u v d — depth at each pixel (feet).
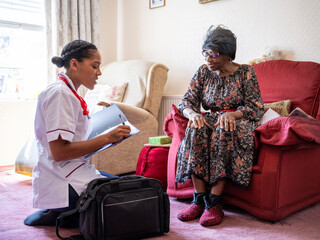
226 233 5.55
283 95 7.86
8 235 5.37
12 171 10.75
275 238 5.34
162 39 12.78
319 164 7.12
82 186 5.25
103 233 4.75
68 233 5.48
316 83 7.54
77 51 5.25
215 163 6.13
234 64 6.86
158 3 12.80
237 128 6.20
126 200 4.90
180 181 6.46
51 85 5.15
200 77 7.20
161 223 5.32
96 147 5.08
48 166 5.27
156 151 8.32
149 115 10.81
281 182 5.97
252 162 6.13
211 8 11.02
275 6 9.40
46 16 12.34
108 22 14.34
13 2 12.41
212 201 6.05
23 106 12.16
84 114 5.30
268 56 9.18
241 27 10.21
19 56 12.82
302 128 5.47
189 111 6.77
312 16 8.68
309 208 6.98
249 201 6.27
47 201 5.24
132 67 11.84
